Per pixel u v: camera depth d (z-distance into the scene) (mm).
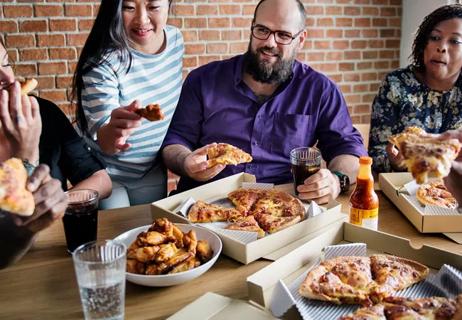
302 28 1888
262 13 1833
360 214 1231
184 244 1099
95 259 947
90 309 869
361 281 995
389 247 1145
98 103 1808
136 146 1957
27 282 1066
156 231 1116
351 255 1123
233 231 1231
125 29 1921
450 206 1374
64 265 1139
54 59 2951
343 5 3484
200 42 3225
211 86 1967
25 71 2920
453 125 2061
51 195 983
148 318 945
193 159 1625
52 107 1710
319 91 1938
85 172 1658
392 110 2127
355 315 882
